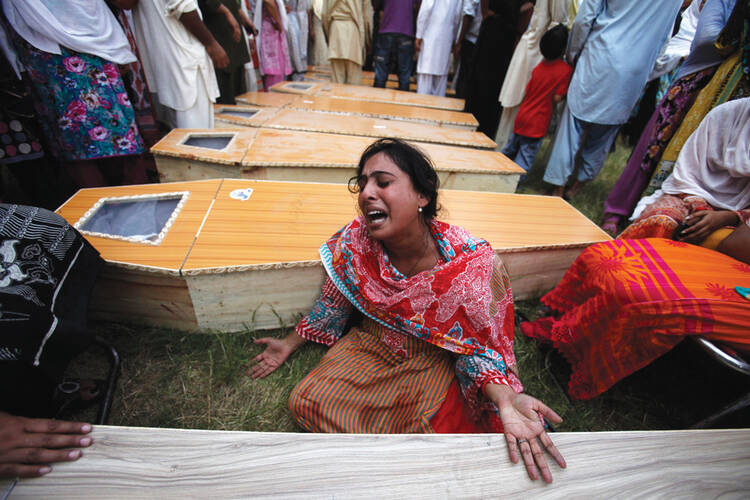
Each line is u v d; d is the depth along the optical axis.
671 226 1.97
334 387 1.37
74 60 2.25
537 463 0.86
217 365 1.69
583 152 3.67
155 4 2.90
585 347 1.68
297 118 3.70
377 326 1.47
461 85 6.33
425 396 1.32
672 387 1.88
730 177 1.94
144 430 0.84
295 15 6.73
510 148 4.30
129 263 1.58
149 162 3.29
